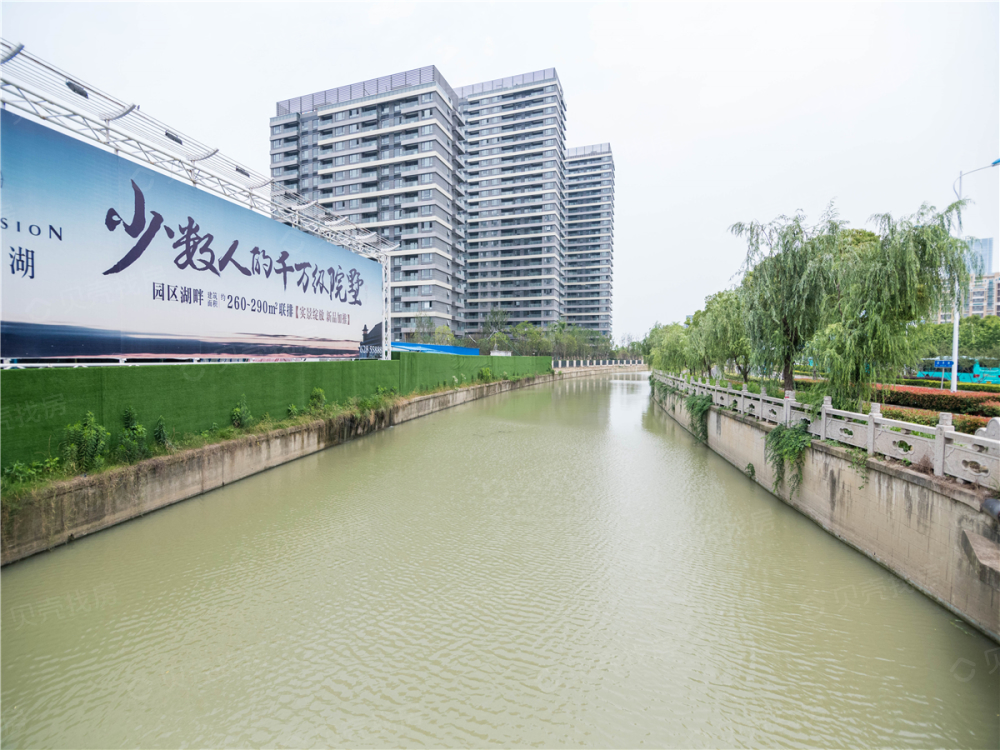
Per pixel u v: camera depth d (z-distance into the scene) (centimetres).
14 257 856
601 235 12100
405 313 7350
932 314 909
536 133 10012
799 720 450
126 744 418
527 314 10019
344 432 1791
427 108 7156
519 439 1902
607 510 1027
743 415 1412
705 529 916
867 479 766
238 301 1448
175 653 539
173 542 833
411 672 514
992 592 527
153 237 1150
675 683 500
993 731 434
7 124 845
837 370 961
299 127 7900
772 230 1279
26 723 440
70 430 845
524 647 558
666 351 3191
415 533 894
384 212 7400
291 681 497
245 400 1345
